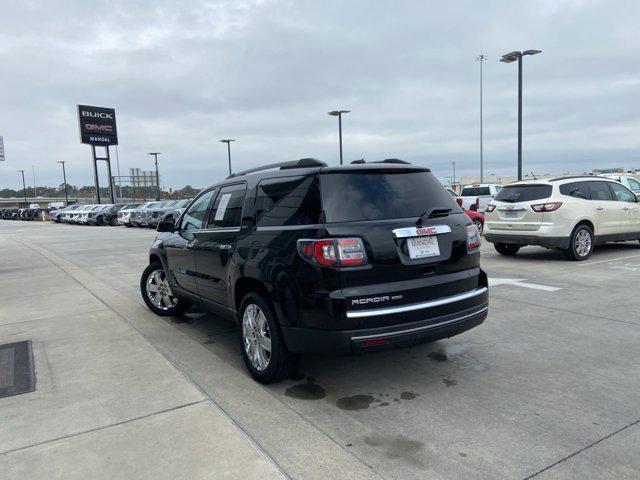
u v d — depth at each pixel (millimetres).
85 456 3014
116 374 4371
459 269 4023
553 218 9828
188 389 4016
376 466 2881
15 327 6062
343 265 3486
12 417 3561
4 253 15953
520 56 22203
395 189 3916
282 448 3092
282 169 4270
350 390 4008
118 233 25891
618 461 2873
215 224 4977
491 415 3492
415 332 3674
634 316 5855
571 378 4102
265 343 4066
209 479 2754
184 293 5789
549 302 6645
